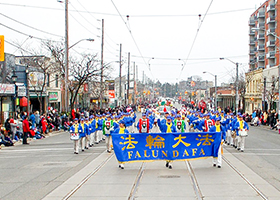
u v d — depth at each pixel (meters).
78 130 18.31
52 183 11.24
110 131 18.11
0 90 29.36
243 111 56.38
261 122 42.78
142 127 17.81
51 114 33.28
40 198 9.40
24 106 36.28
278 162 14.96
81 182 11.20
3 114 29.81
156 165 14.20
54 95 46.62
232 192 9.60
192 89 135.50
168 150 13.19
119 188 10.30
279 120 32.53
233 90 64.56
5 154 18.94
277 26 71.06
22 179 11.99
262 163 14.68
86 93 56.25
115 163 14.85
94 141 23.45
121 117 24.48
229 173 12.34
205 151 13.50
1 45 17.66
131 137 13.34
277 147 20.44
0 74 31.72
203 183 10.77
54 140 25.73
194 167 13.62
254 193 9.49
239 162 14.79
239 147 19.25
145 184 10.75
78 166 14.38
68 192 9.95
